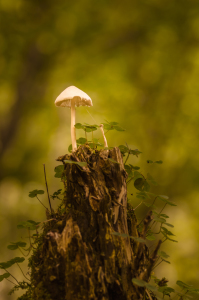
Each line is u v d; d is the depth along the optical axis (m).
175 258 2.18
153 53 2.56
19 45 2.22
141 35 2.54
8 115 2.31
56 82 2.48
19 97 2.30
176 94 2.56
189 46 2.55
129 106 2.55
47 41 2.25
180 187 2.44
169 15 2.47
